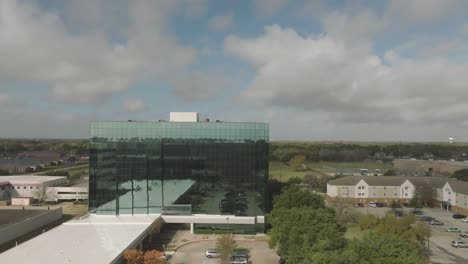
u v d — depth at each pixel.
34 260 61.00
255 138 104.69
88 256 63.53
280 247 70.31
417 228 80.81
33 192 149.38
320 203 97.69
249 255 82.25
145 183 104.31
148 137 104.50
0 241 83.31
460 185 139.75
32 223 97.25
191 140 104.69
